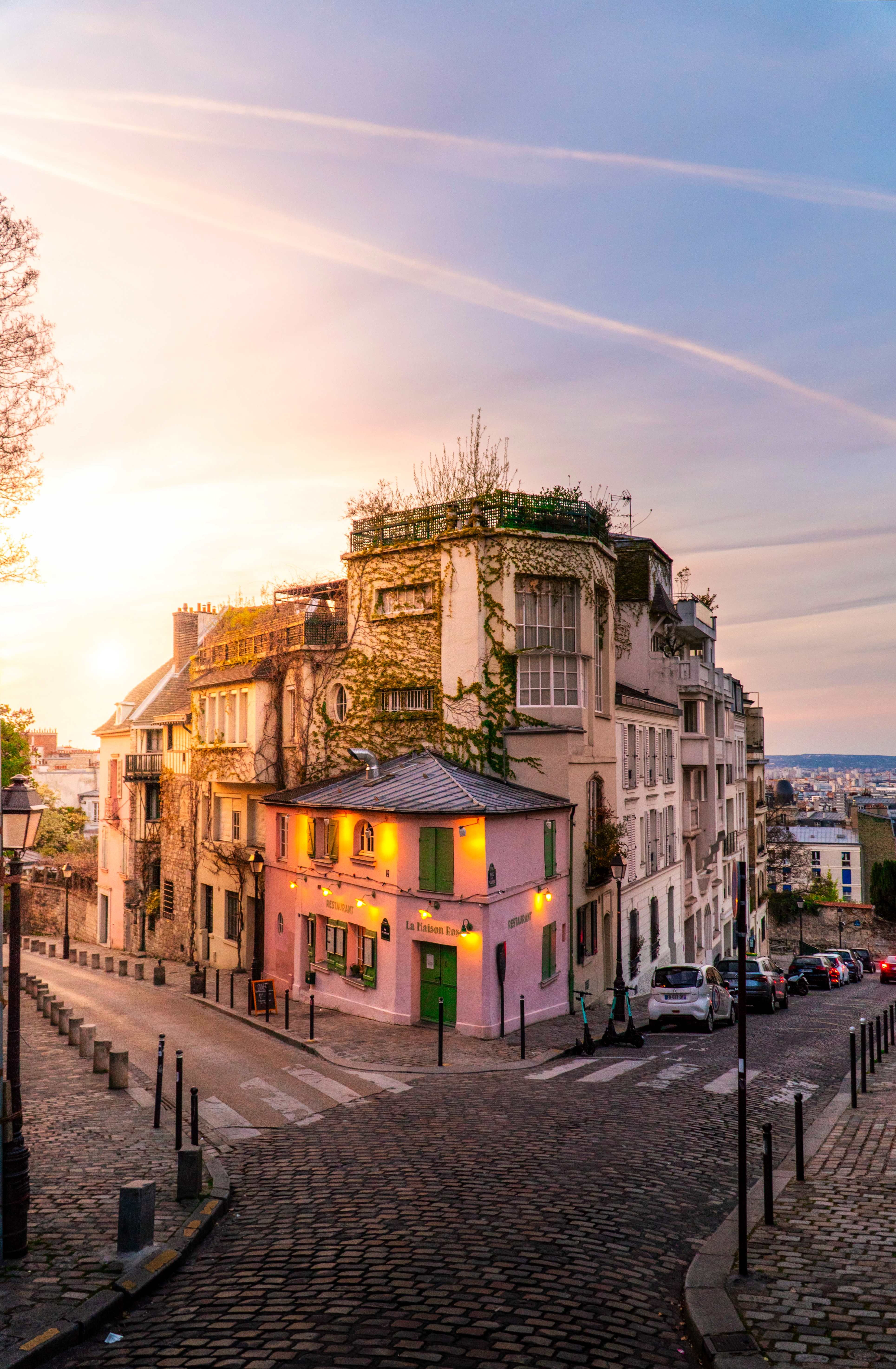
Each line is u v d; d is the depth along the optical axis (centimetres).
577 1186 1009
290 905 2748
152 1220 857
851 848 11062
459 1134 1259
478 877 2127
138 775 4209
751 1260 806
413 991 2252
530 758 2592
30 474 1634
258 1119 1398
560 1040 2053
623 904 3028
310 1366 622
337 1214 938
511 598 2627
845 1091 1557
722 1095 1512
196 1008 2581
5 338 1576
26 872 5866
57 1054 1917
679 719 3988
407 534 2819
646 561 3747
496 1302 716
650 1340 669
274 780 3109
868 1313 698
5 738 3806
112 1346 675
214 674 3491
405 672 2777
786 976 3538
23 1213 835
